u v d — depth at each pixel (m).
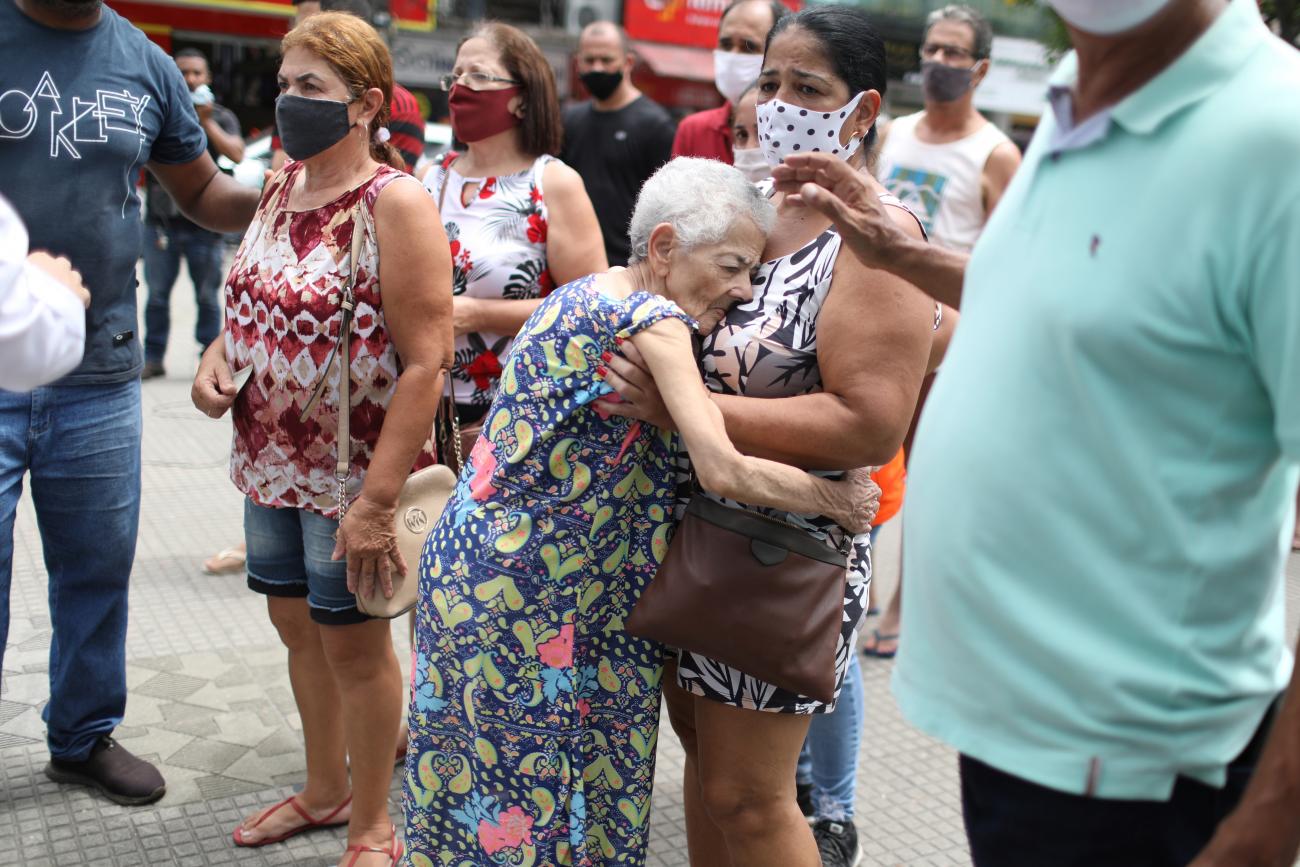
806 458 1.89
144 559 4.63
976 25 4.06
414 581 2.44
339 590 2.47
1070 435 1.27
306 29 2.36
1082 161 1.28
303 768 3.15
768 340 1.93
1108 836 1.36
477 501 2.01
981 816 1.48
